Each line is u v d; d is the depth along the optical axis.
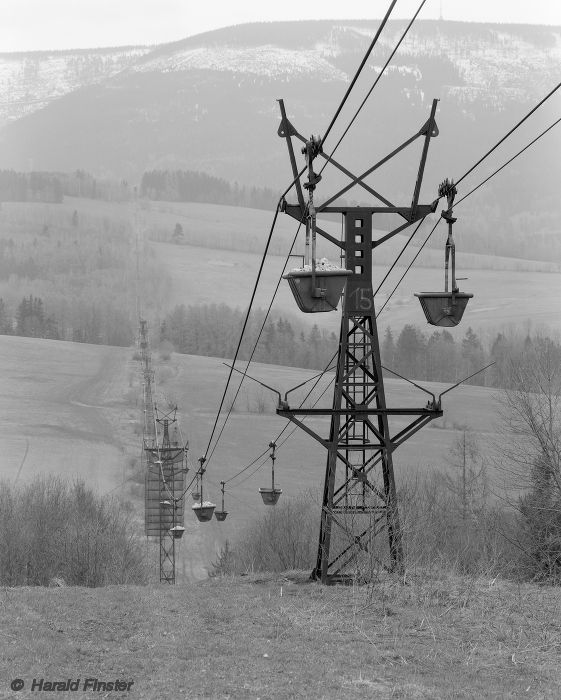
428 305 32.19
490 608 31.25
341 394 36.47
